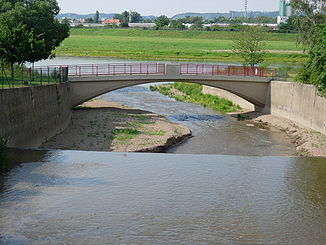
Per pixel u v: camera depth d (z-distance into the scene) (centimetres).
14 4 5391
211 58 11775
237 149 3781
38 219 1838
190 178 2458
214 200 2125
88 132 3944
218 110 5775
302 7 5828
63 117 4141
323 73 3966
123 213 1928
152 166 2681
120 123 4366
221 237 1727
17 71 4434
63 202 2030
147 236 1714
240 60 11225
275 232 1791
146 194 2177
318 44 4072
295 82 5009
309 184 2422
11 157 2744
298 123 4744
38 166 2583
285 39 17012
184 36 19875
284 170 2694
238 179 2472
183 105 6144
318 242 1714
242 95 5525
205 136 4253
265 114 5400
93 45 15538
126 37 19625
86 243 1644
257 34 6881
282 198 2184
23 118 3169
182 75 5247
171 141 3856
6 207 1945
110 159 2816
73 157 2828
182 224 1836
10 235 1688
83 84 4931
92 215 1895
